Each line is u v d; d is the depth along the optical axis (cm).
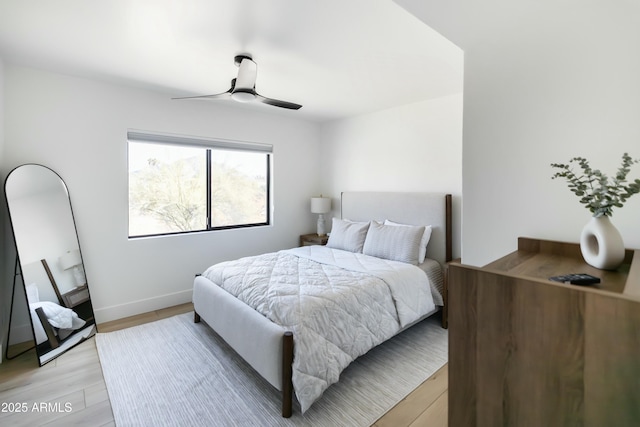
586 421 73
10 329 240
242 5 167
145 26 189
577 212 134
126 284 308
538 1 127
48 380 205
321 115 421
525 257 131
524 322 82
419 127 354
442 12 133
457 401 96
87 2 164
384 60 240
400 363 227
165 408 178
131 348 246
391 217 368
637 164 120
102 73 266
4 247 243
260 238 413
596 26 127
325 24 187
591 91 129
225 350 243
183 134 337
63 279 257
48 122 261
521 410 83
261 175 426
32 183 247
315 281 235
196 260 357
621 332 67
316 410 177
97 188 287
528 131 146
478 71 160
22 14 175
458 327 95
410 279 265
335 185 455
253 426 165
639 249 120
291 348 171
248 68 230
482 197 161
